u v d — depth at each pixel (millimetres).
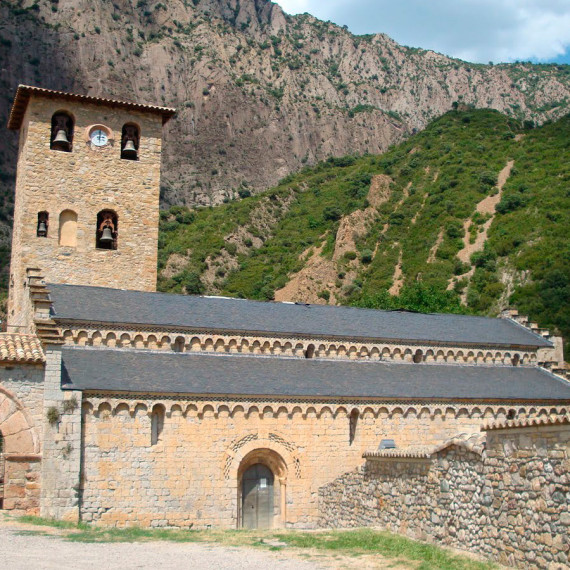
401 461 31656
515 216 135750
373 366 46375
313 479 39750
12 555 22844
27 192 48406
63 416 34219
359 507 35188
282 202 198125
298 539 29422
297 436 39781
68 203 49219
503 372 49531
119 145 51312
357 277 148250
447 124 193625
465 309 106375
